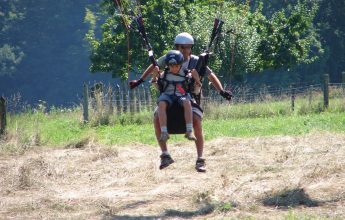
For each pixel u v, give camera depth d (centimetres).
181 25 11112
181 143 5912
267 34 12169
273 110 8569
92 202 3869
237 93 9212
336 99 8856
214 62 10425
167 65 3512
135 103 8612
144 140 6419
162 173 4588
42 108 9825
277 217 3356
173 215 3506
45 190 4278
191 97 3553
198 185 4169
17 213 3722
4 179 4506
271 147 5444
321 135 5919
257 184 4059
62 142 6519
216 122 7688
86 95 8238
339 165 4378
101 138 6650
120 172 4703
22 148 5938
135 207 3722
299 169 4397
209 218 3366
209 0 11594
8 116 7900
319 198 3691
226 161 4934
